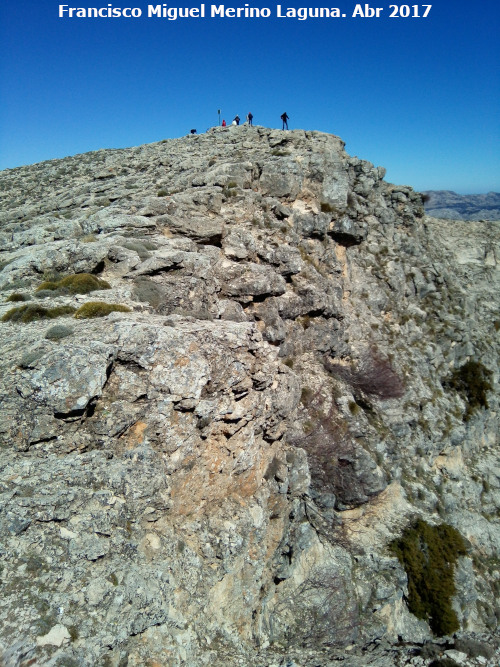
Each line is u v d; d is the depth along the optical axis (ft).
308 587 67.62
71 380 37.17
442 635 82.74
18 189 160.15
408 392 115.44
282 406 58.85
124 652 30.25
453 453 120.67
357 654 68.69
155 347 41.57
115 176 148.05
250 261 86.12
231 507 47.11
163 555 36.86
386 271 130.41
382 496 95.09
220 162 123.85
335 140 152.87
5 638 26.16
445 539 93.45
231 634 42.32
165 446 40.50
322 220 112.57
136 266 64.90
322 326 101.76
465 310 149.38
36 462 35.47
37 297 57.26
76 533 32.55
